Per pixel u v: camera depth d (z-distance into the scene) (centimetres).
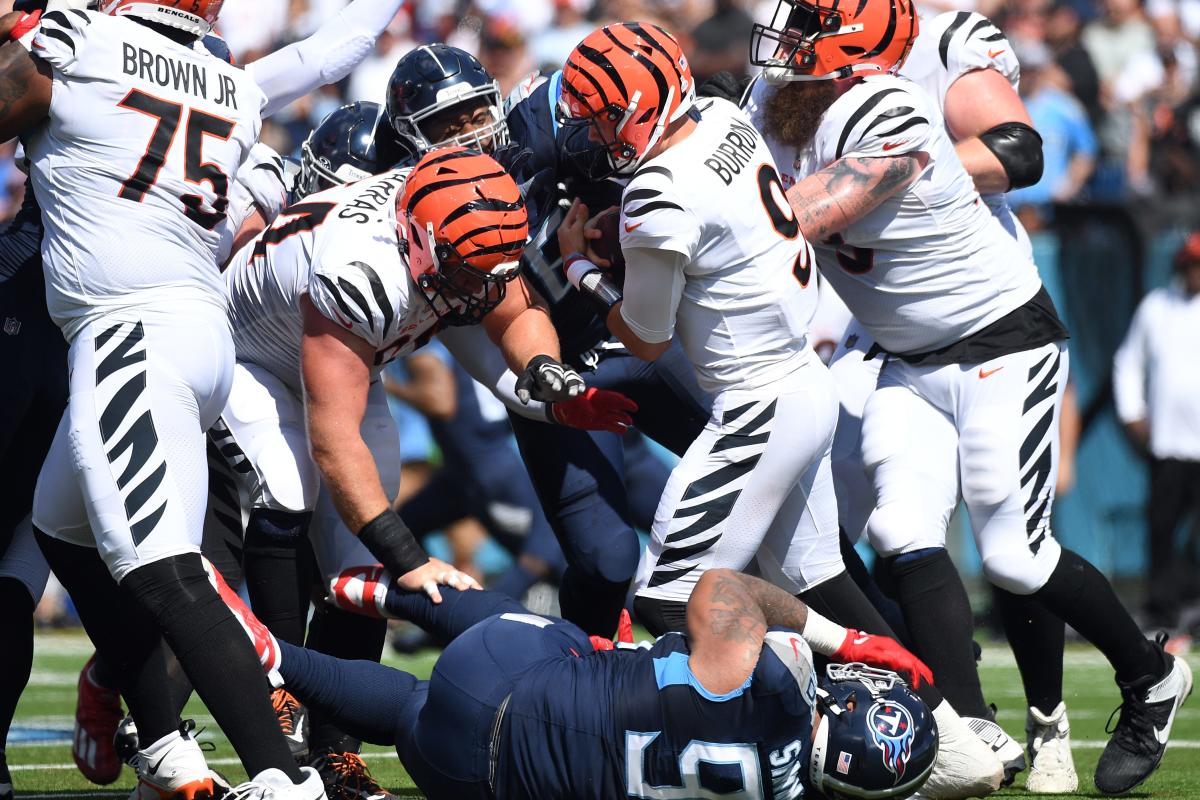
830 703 1099
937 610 1488
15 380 1345
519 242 1270
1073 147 3531
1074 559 1528
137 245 1212
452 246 1248
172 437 1195
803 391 1395
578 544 1612
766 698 1068
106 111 1211
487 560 3122
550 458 1605
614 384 1641
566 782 1095
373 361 1338
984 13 3938
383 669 1235
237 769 1691
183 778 1289
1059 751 1593
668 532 1402
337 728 1325
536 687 1113
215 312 1252
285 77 1527
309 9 4353
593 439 1636
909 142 1446
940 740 1354
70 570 1273
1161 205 3309
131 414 1184
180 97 1245
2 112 1197
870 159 1444
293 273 1341
